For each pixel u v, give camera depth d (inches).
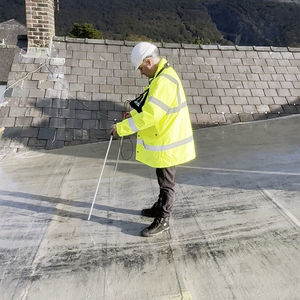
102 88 255.0
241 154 206.5
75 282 108.4
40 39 262.2
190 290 102.2
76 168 198.1
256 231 128.2
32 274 112.8
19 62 256.4
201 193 161.2
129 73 265.1
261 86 278.4
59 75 253.9
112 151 221.3
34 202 160.1
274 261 111.2
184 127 119.7
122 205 154.3
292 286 99.9
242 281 104.0
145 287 104.7
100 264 116.0
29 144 223.8
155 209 140.4
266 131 243.0
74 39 271.9
